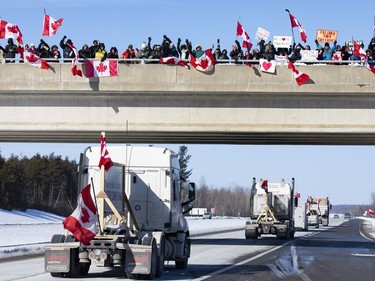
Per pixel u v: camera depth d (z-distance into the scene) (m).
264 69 69.88
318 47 74.19
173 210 43.00
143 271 37.09
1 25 71.25
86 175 41.75
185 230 46.38
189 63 70.44
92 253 37.50
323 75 69.62
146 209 42.31
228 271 44.62
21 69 70.56
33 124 70.81
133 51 73.69
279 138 76.38
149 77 70.38
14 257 53.66
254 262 53.22
